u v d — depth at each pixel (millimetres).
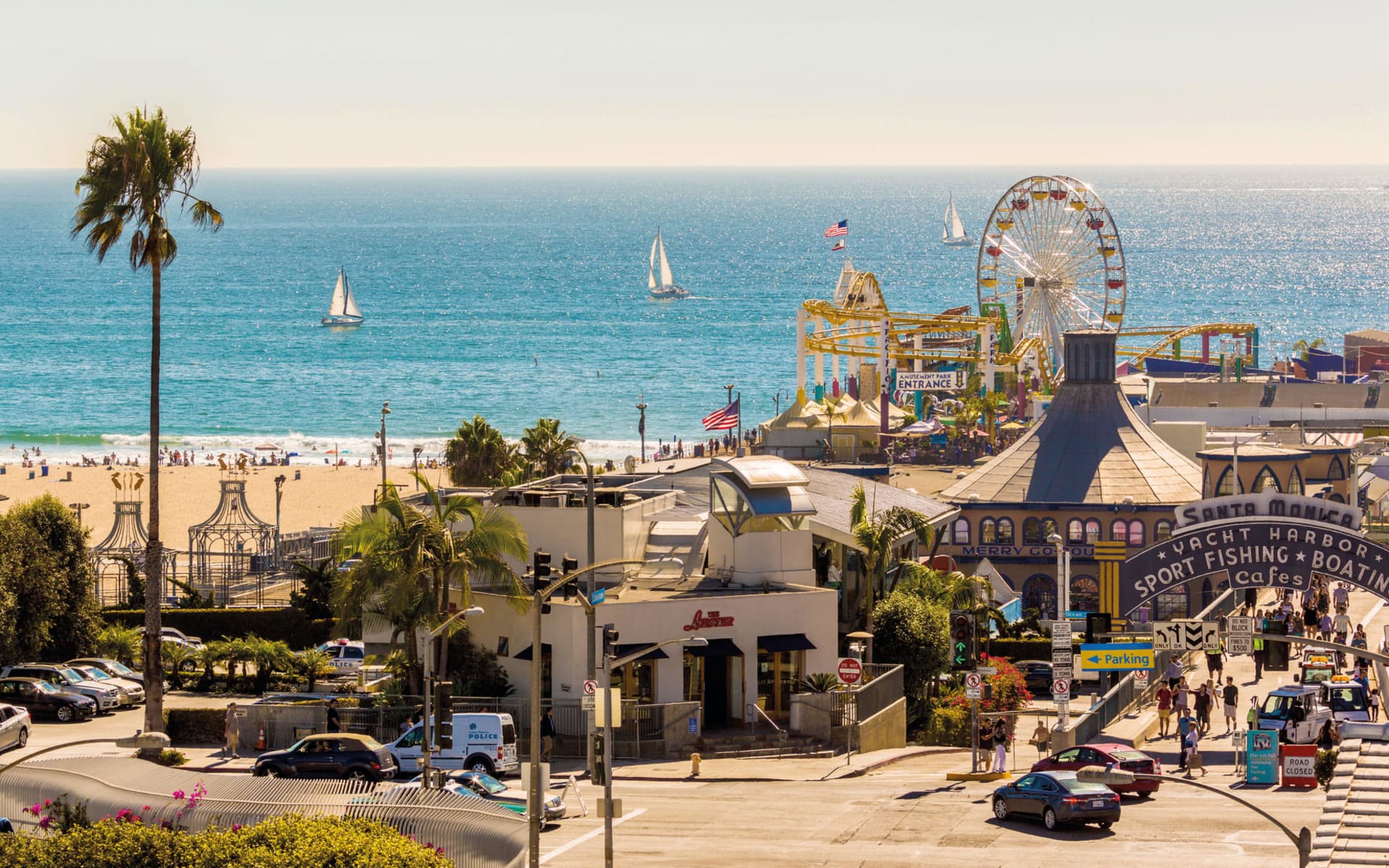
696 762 125438
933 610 165500
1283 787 113812
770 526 151125
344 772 115875
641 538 156500
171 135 132875
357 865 81062
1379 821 82438
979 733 146375
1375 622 173000
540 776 88688
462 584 139500
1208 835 99625
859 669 135625
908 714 161000
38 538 160250
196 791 95312
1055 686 130125
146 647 133375
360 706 136625
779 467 153375
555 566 151000
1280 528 148750
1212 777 117625
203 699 149250
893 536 166750
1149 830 101312
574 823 108000
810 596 144625
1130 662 117812
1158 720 137625
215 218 136375
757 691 143000
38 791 97562
